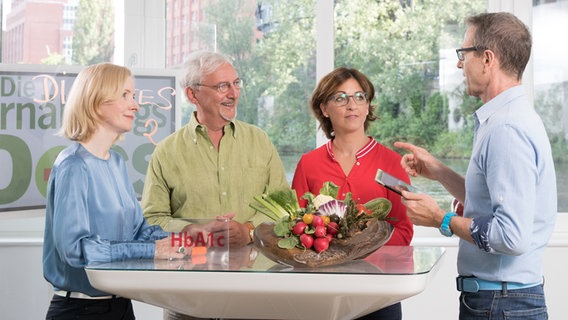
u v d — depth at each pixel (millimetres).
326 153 2688
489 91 2082
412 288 1584
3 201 3150
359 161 2633
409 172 2455
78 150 2104
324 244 1730
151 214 2654
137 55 3426
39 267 3666
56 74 3223
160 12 3883
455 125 4023
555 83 3975
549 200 2018
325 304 1667
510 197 1896
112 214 2121
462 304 2109
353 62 4055
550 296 3818
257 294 1641
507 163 1913
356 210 1846
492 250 1923
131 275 1658
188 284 1646
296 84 4055
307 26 4027
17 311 3656
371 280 1586
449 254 3801
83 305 2170
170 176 2678
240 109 4059
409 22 4031
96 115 2109
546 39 3967
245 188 2707
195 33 3467
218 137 2738
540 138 1975
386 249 2053
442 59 4027
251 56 4051
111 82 2115
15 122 3164
